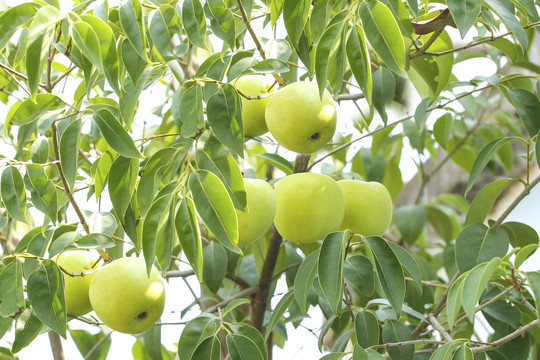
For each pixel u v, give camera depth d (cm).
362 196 145
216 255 159
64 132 126
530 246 124
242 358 131
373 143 187
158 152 128
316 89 136
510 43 152
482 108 202
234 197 128
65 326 129
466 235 141
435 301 174
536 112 144
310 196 140
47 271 130
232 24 130
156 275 137
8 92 152
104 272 135
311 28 128
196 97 129
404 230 186
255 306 155
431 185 238
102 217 138
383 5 124
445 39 150
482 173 224
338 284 126
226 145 126
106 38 120
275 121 137
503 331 149
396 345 143
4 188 131
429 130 197
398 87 158
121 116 130
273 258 152
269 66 131
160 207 125
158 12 130
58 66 163
